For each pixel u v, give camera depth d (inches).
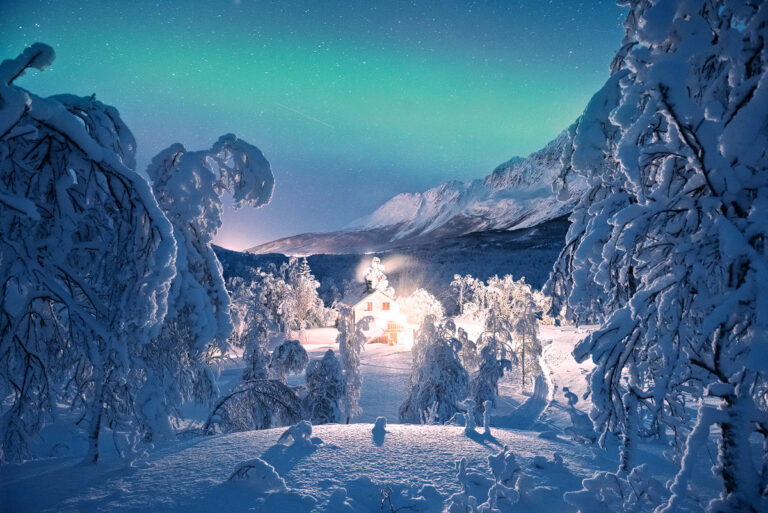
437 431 405.1
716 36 240.7
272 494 267.0
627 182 304.2
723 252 221.3
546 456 351.3
